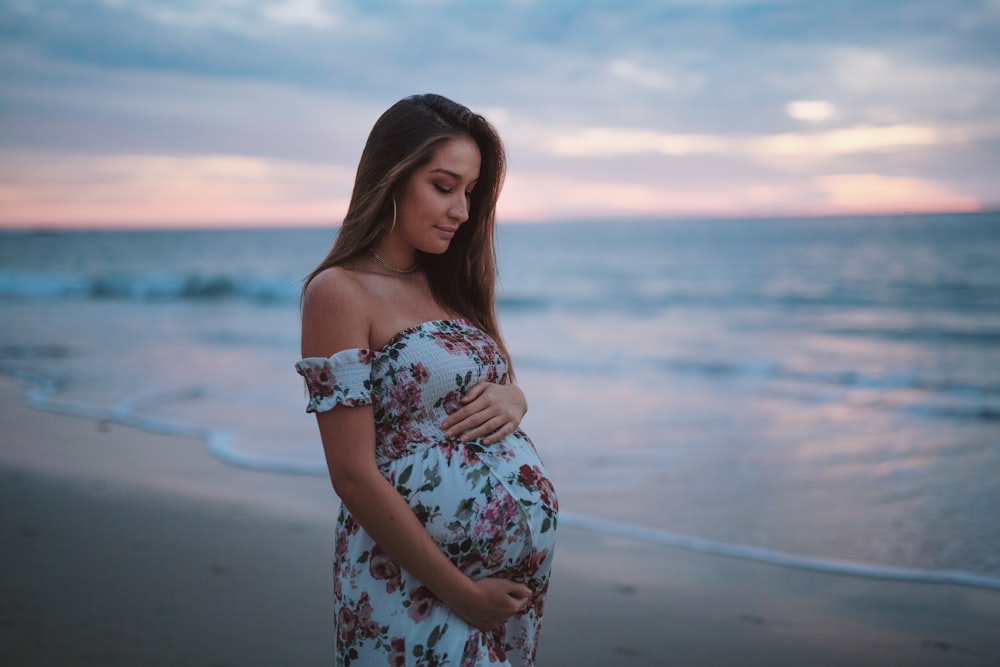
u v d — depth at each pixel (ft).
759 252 110.32
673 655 11.49
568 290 83.20
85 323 57.21
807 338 50.31
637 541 16.38
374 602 5.90
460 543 5.83
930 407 30.22
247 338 49.42
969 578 14.25
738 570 14.80
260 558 14.69
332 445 5.67
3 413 28.53
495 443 6.23
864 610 13.08
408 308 6.28
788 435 25.73
